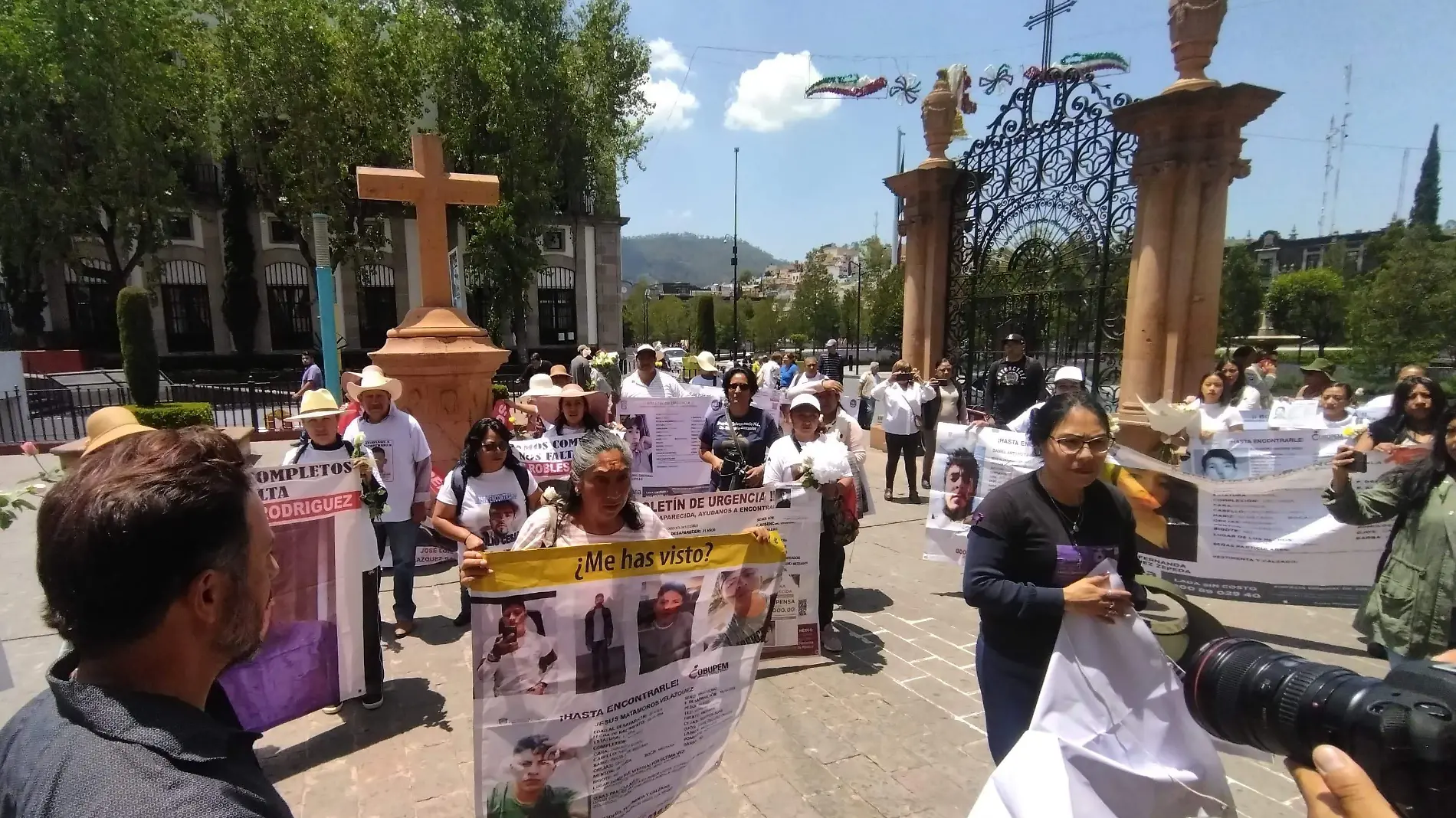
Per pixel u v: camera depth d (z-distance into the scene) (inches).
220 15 947.3
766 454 214.7
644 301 3526.1
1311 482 192.5
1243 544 199.0
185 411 466.9
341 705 162.2
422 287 315.9
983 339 425.1
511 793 90.1
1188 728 79.8
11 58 760.3
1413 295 928.3
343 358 1267.2
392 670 180.5
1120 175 340.8
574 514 117.6
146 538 38.5
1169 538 207.8
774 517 177.9
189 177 1164.5
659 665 97.3
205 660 43.2
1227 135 301.4
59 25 770.8
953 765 139.6
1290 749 59.1
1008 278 405.7
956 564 232.8
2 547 299.9
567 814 92.0
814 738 148.7
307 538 142.6
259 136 999.0
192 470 41.8
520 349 1382.9
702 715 101.8
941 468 234.8
